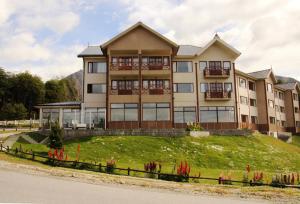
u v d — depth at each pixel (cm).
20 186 1212
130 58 4219
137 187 1377
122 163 2569
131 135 3538
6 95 8512
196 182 1786
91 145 3114
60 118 4262
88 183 1412
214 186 1483
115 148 3034
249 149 3325
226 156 2992
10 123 6788
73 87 11544
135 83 4250
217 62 4544
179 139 3391
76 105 4284
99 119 4225
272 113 5528
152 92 4103
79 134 3509
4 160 1958
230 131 3841
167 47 4153
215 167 2705
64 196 1077
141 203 1036
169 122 4084
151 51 4169
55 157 2208
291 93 6456
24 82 8706
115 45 4134
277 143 4031
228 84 4525
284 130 6206
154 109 4122
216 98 4391
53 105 4288
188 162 2767
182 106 4416
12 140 3222
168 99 4100
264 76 5300
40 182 1341
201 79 4494
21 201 973
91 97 4272
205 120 4409
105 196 1121
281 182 1680
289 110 6438
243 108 4869
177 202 1083
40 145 3070
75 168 2003
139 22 4125
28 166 1791
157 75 4225
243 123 4697
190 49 4753
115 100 4066
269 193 1293
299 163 3091
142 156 2864
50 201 991
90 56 4284
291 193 1295
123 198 1104
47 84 9600
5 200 975
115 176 1697
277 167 2850
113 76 4191
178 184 1512
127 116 4075
